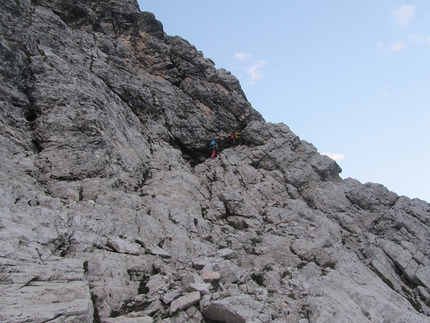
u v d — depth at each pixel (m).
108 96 22.02
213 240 15.85
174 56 32.41
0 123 16.00
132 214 14.30
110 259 10.75
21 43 19.64
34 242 9.49
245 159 27.48
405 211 22.88
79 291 8.15
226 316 9.30
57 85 19.12
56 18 25.34
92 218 12.88
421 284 16.98
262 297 11.38
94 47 26.62
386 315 12.77
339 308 11.58
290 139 29.11
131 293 10.03
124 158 19.00
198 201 19.56
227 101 30.53
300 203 23.23
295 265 15.58
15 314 6.58
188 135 28.11
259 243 17.09
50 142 16.92
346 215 22.88
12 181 12.96
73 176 16.12
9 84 17.72
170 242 13.75
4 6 20.02
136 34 31.69
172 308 9.44
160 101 28.34
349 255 17.81
